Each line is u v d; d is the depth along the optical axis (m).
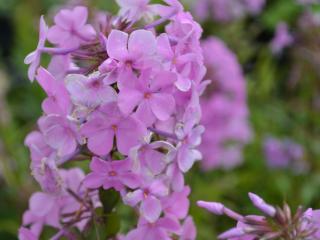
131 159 0.34
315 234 0.34
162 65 0.33
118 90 0.34
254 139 0.82
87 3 0.56
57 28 0.36
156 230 0.37
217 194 0.68
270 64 0.92
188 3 0.82
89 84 0.33
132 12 0.36
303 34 0.73
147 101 0.33
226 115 0.71
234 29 0.84
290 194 0.73
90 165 0.34
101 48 0.35
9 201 0.66
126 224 0.47
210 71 0.71
